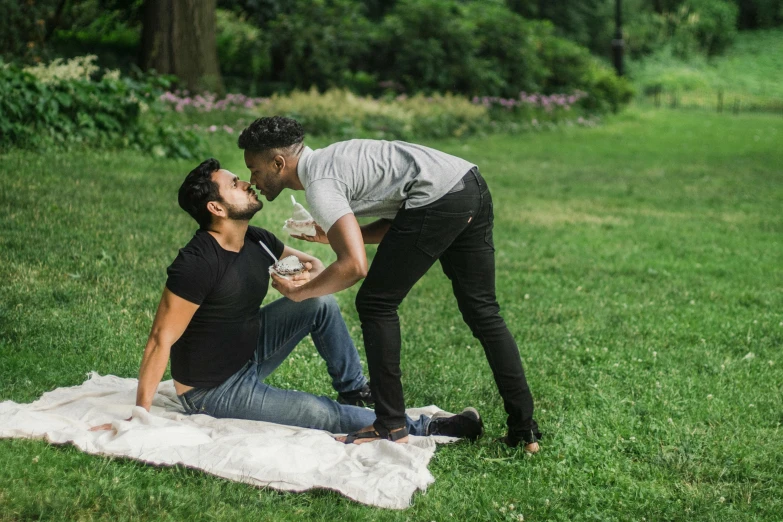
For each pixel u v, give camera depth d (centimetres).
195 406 344
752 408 411
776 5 4159
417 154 321
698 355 491
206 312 328
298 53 1761
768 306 611
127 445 311
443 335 519
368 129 1496
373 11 2277
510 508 306
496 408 408
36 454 305
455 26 1886
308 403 346
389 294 327
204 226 330
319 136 1417
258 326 349
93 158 912
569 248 798
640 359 480
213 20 1593
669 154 1562
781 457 357
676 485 330
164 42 1553
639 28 3547
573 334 529
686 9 3822
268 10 1911
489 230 335
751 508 316
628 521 304
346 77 1830
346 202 313
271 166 322
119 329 467
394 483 305
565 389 433
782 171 1365
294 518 287
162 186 823
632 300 620
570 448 354
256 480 303
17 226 625
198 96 1427
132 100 988
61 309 484
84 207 702
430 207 314
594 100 2153
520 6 3044
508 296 619
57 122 929
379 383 334
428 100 1723
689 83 3216
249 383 345
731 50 3881
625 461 349
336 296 586
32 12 1399
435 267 693
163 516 278
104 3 1828
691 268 731
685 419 394
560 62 2150
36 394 377
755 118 2427
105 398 362
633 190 1159
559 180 1222
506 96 1948
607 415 395
